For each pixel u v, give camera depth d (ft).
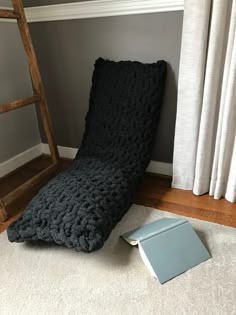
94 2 4.91
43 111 5.44
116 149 5.08
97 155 5.17
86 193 4.09
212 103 4.31
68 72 5.83
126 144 5.06
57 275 3.57
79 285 3.42
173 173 5.18
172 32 4.66
